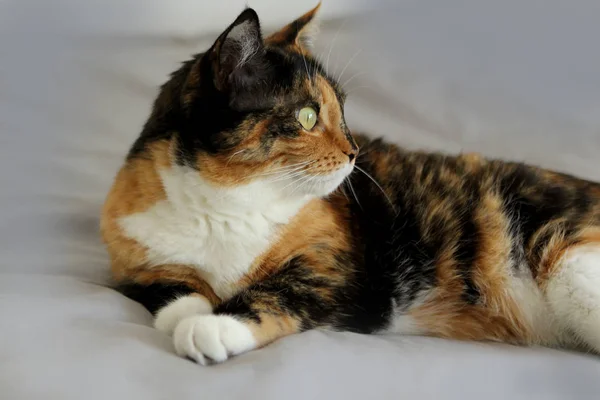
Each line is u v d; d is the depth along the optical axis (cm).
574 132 95
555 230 71
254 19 63
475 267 71
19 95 95
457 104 96
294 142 64
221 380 56
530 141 95
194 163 64
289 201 66
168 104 67
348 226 70
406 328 71
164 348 59
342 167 66
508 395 60
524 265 71
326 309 65
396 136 94
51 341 58
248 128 63
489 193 74
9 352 57
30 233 78
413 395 58
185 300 64
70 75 95
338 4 93
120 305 64
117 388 54
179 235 66
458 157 78
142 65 95
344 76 95
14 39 95
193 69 65
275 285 64
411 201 73
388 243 71
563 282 68
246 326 60
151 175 66
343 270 67
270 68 65
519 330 70
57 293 65
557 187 74
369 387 58
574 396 60
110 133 95
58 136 93
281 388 56
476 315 71
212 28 94
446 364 62
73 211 83
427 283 71
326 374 58
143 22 94
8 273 70
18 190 84
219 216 65
